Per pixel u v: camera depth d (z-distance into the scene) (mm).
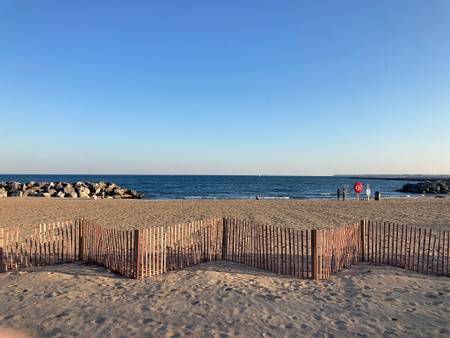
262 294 7859
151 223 19250
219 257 11141
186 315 6668
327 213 24859
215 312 6828
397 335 5879
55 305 7121
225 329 6082
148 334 5863
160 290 8094
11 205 28672
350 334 5914
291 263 10078
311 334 5918
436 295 7781
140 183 118875
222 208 28281
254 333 5938
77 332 5930
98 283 8586
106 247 9992
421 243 13586
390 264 10461
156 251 9383
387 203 33875
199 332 5953
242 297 7660
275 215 23469
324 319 6527
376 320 6480
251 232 10344
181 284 8531
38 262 10203
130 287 8305
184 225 10125
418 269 9719
